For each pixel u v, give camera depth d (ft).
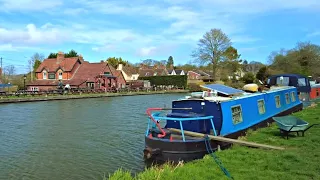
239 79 238.68
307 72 205.36
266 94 56.85
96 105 122.52
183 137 36.35
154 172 27.99
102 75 219.41
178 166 30.73
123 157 43.73
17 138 57.06
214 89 47.67
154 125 49.67
